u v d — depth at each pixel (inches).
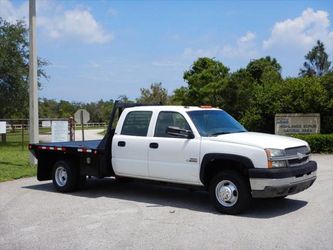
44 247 252.7
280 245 248.8
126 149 380.2
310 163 338.0
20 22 1298.0
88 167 406.6
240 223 297.7
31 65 627.5
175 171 349.1
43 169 447.2
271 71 1788.9
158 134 364.2
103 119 3388.3
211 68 1825.8
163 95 2142.0
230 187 322.0
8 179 508.7
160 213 331.0
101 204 365.1
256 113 1010.1
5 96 1273.4
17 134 1760.6
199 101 1565.0
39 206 360.2
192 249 244.5
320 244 249.9
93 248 249.1
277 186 304.2
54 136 788.0
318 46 2598.4
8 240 267.1
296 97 962.7
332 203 359.9
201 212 332.8
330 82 970.7
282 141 327.3
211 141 331.6
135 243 256.8
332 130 931.3
